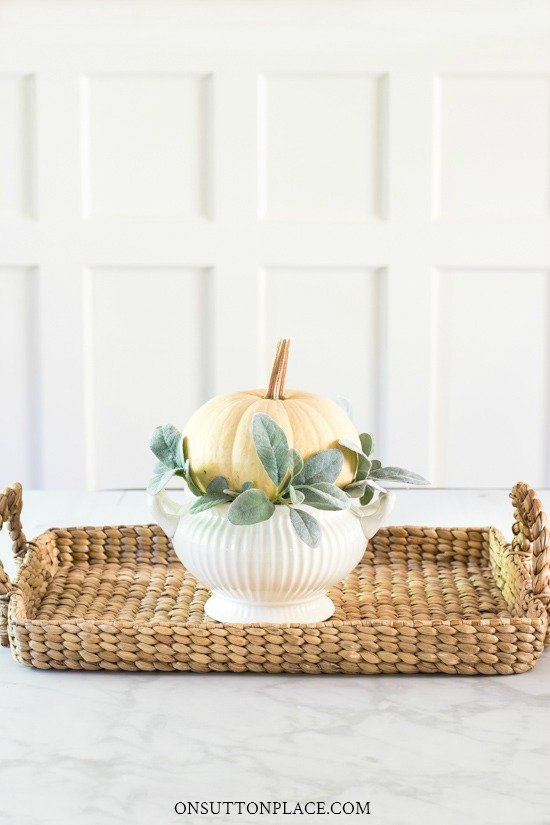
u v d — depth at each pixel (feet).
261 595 2.87
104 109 8.50
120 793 2.07
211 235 8.63
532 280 8.71
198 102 8.49
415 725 2.39
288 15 8.33
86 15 8.33
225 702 2.53
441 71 8.40
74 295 8.75
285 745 2.28
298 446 2.77
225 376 8.84
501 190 8.57
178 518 2.93
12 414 8.97
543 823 1.96
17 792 2.07
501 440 8.96
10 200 8.63
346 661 2.68
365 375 8.85
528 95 8.45
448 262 8.64
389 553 3.63
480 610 3.14
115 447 9.02
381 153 8.54
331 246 8.63
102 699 2.55
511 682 2.67
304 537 2.66
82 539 3.58
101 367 8.89
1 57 8.39
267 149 8.54
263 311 8.76
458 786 2.10
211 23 8.36
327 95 8.46
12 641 2.78
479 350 8.83
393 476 2.95
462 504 4.56
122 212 8.64
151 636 2.68
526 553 3.17
